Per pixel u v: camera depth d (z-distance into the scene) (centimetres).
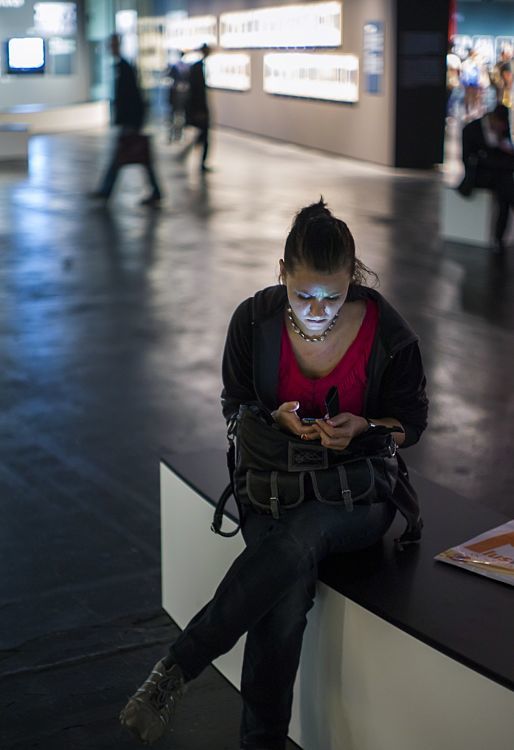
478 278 864
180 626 329
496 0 2297
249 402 264
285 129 2022
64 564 374
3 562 374
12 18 2598
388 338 252
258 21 2081
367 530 258
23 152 1698
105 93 2738
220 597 240
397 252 977
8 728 277
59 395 572
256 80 2128
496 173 980
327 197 1329
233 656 294
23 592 353
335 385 254
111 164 1252
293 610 243
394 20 1609
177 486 316
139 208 1241
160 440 504
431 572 254
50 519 412
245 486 257
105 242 1030
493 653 215
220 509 269
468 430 520
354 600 242
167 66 2342
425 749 228
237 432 262
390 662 234
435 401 562
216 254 972
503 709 206
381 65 1655
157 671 241
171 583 330
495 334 696
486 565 257
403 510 263
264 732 248
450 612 234
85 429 518
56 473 461
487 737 211
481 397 570
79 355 649
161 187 1388
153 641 321
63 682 299
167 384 592
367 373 254
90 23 2695
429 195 1358
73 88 2712
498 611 235
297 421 247
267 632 244
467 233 1020
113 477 458
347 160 1777
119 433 513
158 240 1041
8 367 623
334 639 252
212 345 673
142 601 347
